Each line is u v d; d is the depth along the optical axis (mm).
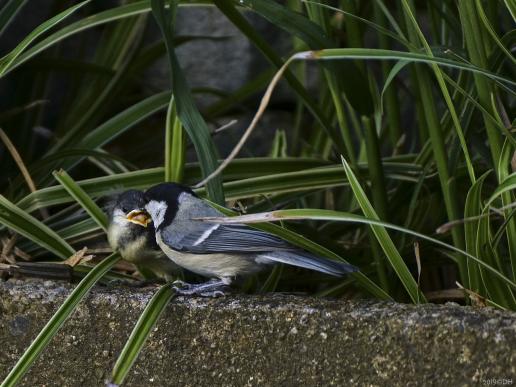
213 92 9656
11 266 7137
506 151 6035
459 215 6602
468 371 5207
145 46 10953
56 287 6461
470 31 6141
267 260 6359
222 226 6414
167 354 6043
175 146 7348
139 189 7770
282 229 6281
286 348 5699
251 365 5812
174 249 6574
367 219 5348
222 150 10891
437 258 7859
